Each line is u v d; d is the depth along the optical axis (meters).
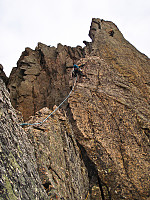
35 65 23.36
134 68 16.03
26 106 19.83
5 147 4.08
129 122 11.58
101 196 9.27
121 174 9.67
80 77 14.72
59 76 22.39
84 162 10.41
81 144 10.61
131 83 14.47
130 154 10.33
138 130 11.23
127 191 9.19
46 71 23.28
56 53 24.91
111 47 18.33
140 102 12.94
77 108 11.88
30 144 6.22
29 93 20.69
